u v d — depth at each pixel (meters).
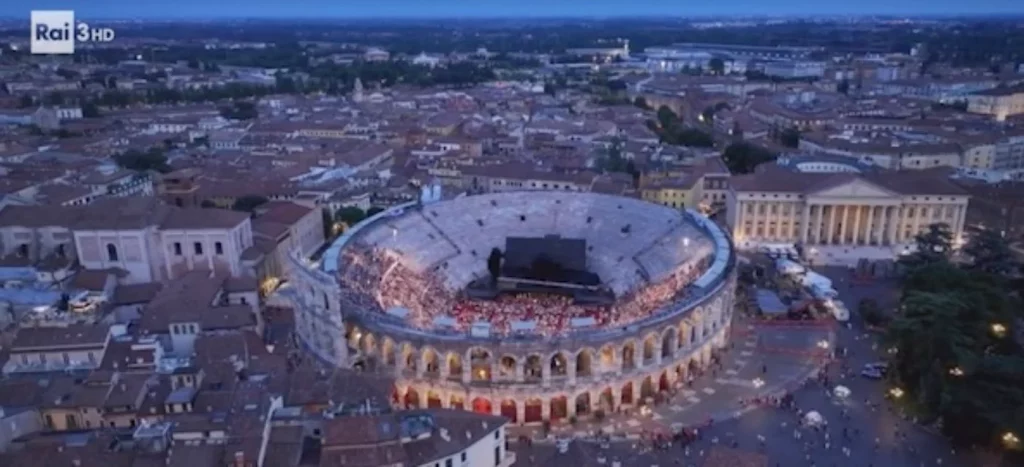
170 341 152.75
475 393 137.12
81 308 170.75
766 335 169.50
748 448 126.81
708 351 155.50
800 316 178.75
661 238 195.38
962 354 132.12
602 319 153.62
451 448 105.25
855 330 172.00
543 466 111.31
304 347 156.00
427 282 178.88
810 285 192.75
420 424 107.19
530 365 142.12
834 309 178.50
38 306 171.25
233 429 102.62
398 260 181.50
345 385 121.69
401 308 150.75
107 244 193.75
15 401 120.88
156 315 155.25
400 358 141.00
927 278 168.50
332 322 143.75
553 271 181.75
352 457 100.69
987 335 150.00
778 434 131.00
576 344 136.00
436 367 142.25
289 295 179.75
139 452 102.25
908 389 142.12
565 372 139.75
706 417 137.25
